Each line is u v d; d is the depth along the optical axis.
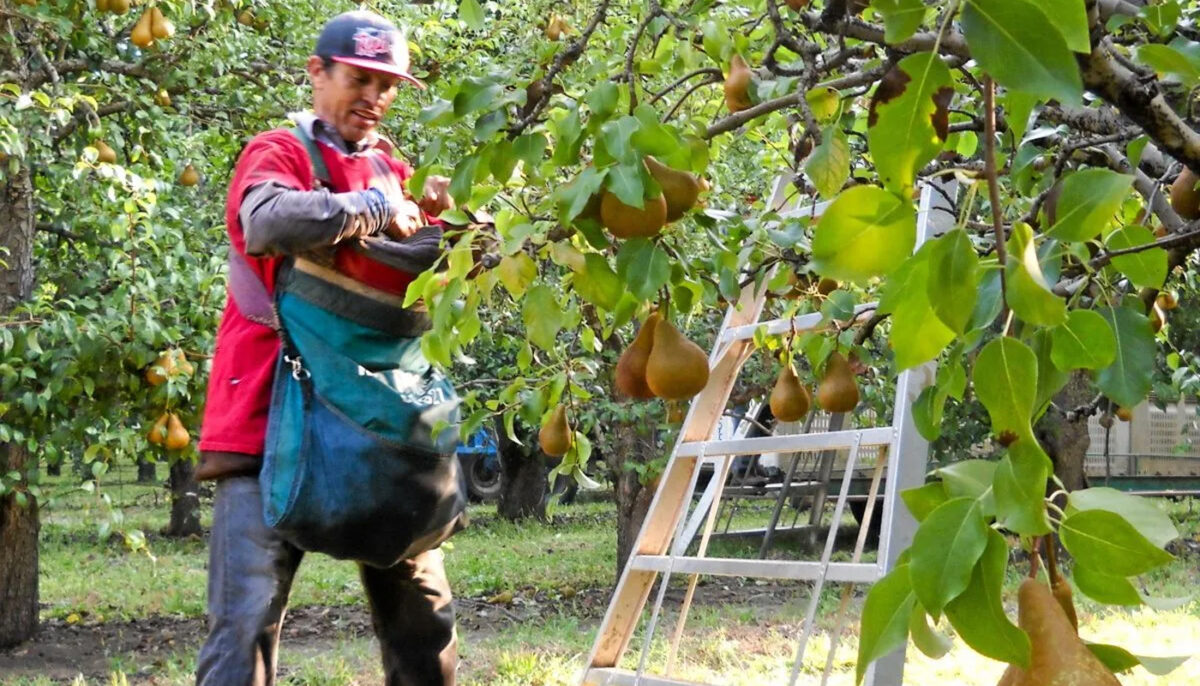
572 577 11.80
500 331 7.02
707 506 4.80
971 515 1.17
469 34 8.84
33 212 7.85
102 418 7.09
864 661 1.29
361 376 3.11
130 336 6.71
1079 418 3.17
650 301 2.31
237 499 3.17
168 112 8.84
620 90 2.12
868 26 1.81
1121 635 7.27
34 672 7.61
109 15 8.51
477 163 2.07
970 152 3.04
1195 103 2.35
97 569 12.84
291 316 3.15
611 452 10.31
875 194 1.20
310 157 3.24
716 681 6.45
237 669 3.08
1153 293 2.23
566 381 3.65
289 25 8.93
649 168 2.08
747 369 9.43
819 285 3.30
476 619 9.48
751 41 3.08
